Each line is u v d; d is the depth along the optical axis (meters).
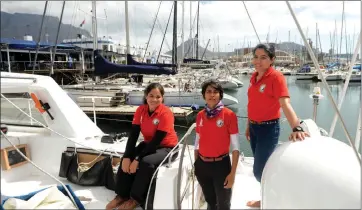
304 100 15.28
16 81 2.74
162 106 2.31
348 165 1.33
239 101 13.57
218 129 1.91
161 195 1.74
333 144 1.52
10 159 2.70
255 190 2.39
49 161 2.92
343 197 1.21
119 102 10.93
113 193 2.62
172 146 2.31
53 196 2.22
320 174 1.30
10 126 2.98
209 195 2.05
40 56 19.09
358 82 22.61
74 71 16.22
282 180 1.37
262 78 1.95
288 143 1.60
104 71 7.11
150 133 2.30
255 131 2.04
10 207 2.09
